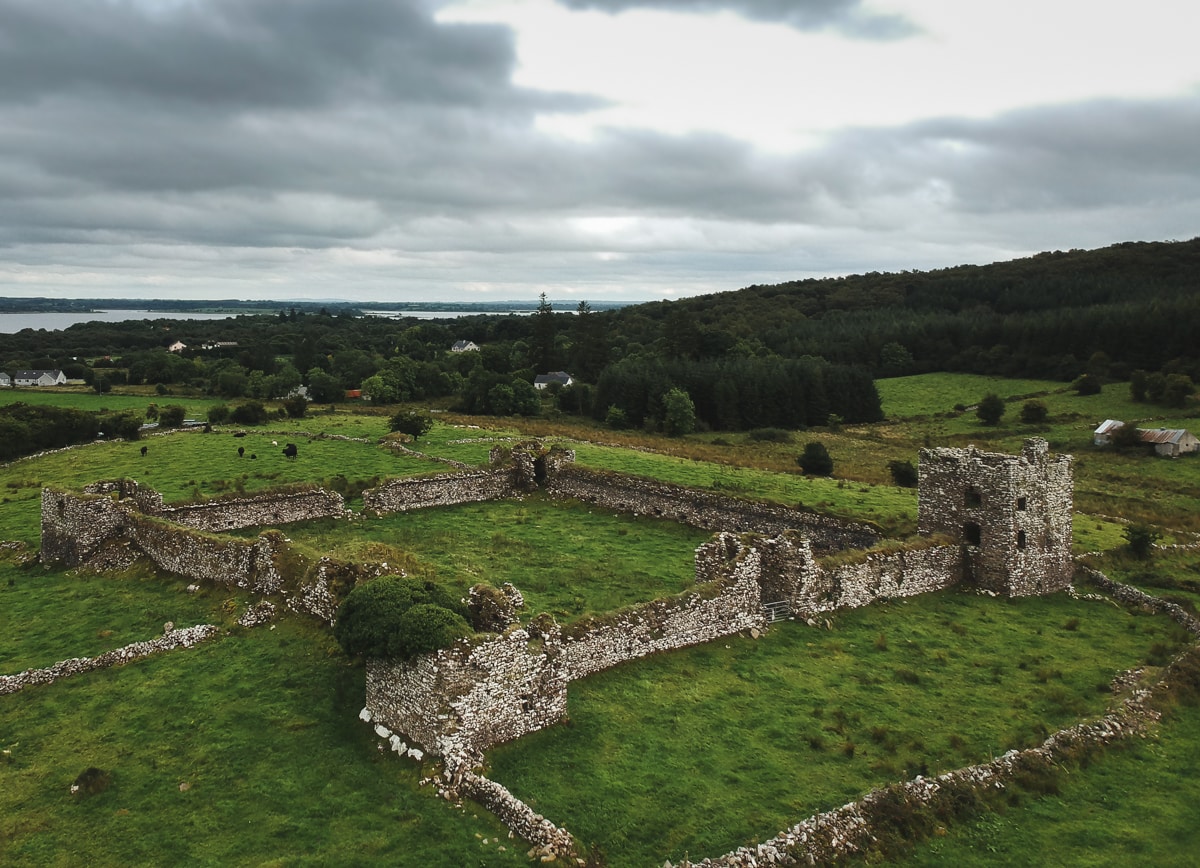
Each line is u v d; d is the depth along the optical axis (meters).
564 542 42.72
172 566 34.12
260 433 82.44
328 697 23.45
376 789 19.58
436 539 42.03
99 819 18.80
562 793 19.55
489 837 17.94
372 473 61.06
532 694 21.88
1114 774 22.03
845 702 25.08
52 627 29.78
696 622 28.42
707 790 19.97
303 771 20.33
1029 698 25.88
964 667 28.28
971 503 37.31
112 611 30.94
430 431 84.69
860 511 49.94
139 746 21.61
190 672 25.25
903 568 35.12
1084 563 40.78
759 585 30.83
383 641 21.09
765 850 17.31
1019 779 21.06
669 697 24.64
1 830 18.44
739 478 61.94
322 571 27.61
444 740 20.03
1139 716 24.78
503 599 23.67
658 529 46.56
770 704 24.66
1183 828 19.64
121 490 40.53
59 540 37.97
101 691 24.45
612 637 25.94
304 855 17.47
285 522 44.88
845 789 20.30
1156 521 56.50
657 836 18.20
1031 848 18.78
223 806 19.09
